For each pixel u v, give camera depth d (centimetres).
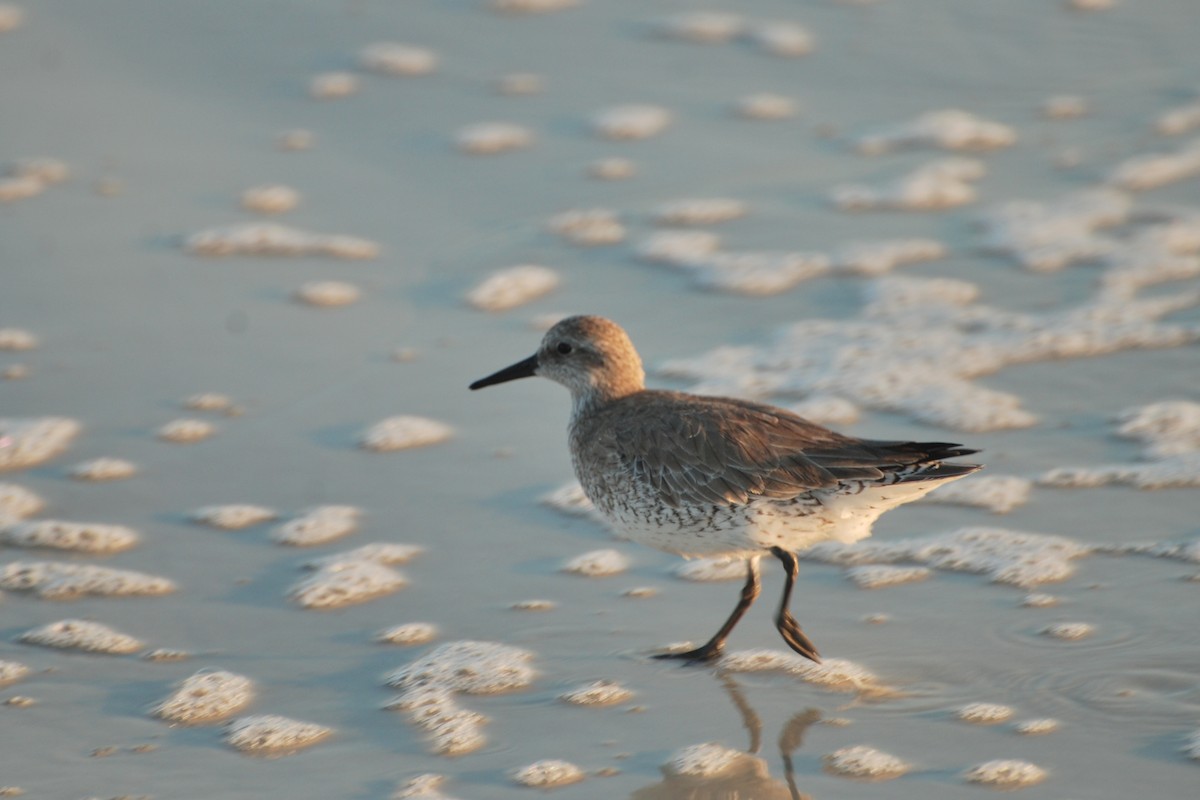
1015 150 1695
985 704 874
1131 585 995
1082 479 1135
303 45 1870
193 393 1281
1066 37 1919
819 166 1670
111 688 909
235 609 1004
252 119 1731
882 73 1845
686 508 971
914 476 912
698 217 1575
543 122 1747
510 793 804
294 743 854
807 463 938
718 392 1266
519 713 886
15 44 1827
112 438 1216
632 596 1030
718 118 1759
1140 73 1834
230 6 1945
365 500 1141
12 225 1523
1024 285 1445
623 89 1812
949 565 1041
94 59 1812
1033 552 1047
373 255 1502
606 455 1014
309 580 1036
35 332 1361
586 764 833
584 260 1502
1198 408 1227
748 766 827
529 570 1057
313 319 1398
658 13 1978
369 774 823
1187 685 879
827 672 919
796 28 1947
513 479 1177
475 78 1823
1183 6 1984
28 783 809
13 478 1159
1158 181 1622
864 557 1060
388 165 1661
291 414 1256
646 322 1392
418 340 1367
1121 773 800
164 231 1527
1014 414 1233
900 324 1384
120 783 811
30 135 1672
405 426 1241
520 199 1605
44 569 1045
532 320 1397
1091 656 916
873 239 1534
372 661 944
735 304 1426
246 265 1482
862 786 803
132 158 1647
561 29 1941
